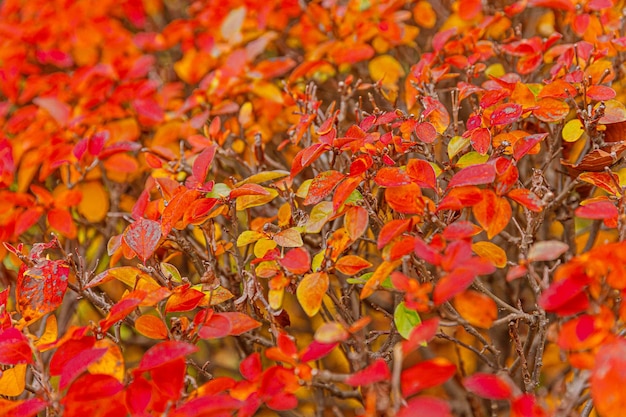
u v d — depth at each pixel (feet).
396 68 4.64
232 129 4.58
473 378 3.05
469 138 3.57
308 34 5.11
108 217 4.68
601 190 4.27
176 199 3.45
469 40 4.29
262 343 3.76
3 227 4.17
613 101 3.62
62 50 5.68
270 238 3.54
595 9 4.07
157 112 4.47
